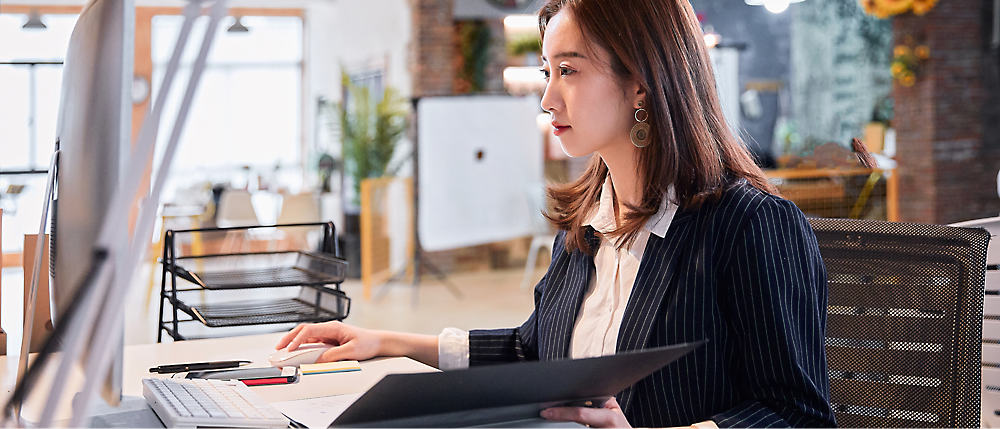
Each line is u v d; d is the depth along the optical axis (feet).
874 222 4.48
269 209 38.29
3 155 5.54
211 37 1.71
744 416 3.36
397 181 24.70
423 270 26.68
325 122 34.40
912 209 26.13
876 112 33.22
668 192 3.83
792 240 3.60
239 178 40.32
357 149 25.89
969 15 25.55
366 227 22.65
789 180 19.75
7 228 23.36
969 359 4.05
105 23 2.77
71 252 3.00
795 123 34.42
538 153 23.88
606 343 3.97
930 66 25.41
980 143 25.84
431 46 27.22
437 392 2.55
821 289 3.78
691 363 3.64
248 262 22.95
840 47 34.19
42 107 7.13
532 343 4.70
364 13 31.40
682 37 3.79
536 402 2.91
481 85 28.07
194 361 4.50
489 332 4.84
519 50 27.40
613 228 4.10
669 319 3.67
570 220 4.44
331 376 4.12
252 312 5.26
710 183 3.76
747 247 3.55
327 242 5.78
